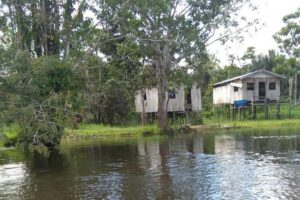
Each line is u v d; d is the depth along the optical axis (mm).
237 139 32875
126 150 28828
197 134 38812
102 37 26000
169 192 15844
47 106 18062
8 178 19906
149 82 41781
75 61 23844
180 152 26703
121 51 32812
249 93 50719
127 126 46406
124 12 25000
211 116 55781
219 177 18203
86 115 24656
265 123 44906
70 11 24625
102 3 24547
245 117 51125
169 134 39281
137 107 51312
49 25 24859
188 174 19172
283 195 14766
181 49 36531
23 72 17625
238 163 21578
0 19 23016
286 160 21891
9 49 17656
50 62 18766
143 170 20703
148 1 26688
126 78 41750
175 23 33656
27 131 18484
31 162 24781
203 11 35188
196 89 48656
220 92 56344
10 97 16891
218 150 26938
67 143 34656
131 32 28656
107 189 16812
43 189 17250
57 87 19734
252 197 14648
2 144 31141
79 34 25109
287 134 35438
